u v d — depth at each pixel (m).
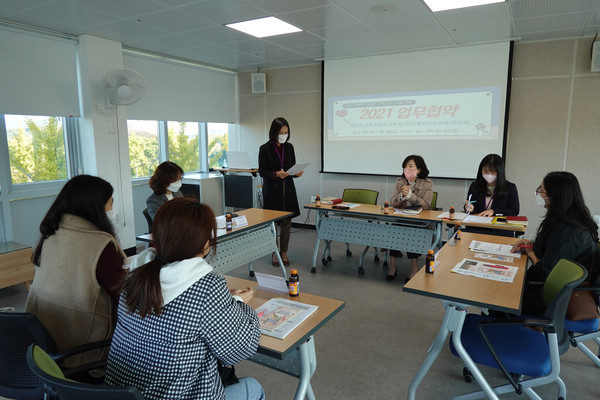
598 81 4.32
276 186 4.37
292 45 4.80
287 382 2.28
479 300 1.71
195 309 1.04
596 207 4.51
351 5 3.31
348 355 2.55
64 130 4.43
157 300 1.01
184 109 5.77
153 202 3.12
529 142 4.75
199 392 1.09
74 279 1.53
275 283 1.87
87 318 1.55
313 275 4.09
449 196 5.26
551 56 4.51
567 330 2.04
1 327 1.38
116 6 3.29
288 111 6.26
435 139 5.19
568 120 4.52
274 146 4.42
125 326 1.09
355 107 5.65
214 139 6.69
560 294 1.58
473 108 4.90
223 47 4.88
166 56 5.35
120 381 1.09
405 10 3.46
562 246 2.08
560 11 3.49
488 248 2.55
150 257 1.23
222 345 1.10
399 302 3.40
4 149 3.94
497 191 3.53
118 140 4.57
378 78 5.42
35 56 3.94
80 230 1.56
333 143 5.89
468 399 1.91
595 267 2.08
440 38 4.48
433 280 1.98
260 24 3.87
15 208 4.09
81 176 1.63
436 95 5.09
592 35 4.28
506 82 4.66
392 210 3.84
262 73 6.23
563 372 2.34
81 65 4.27
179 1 3.18
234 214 3.57
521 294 1.79
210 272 1.14
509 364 1.69
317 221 4.19
